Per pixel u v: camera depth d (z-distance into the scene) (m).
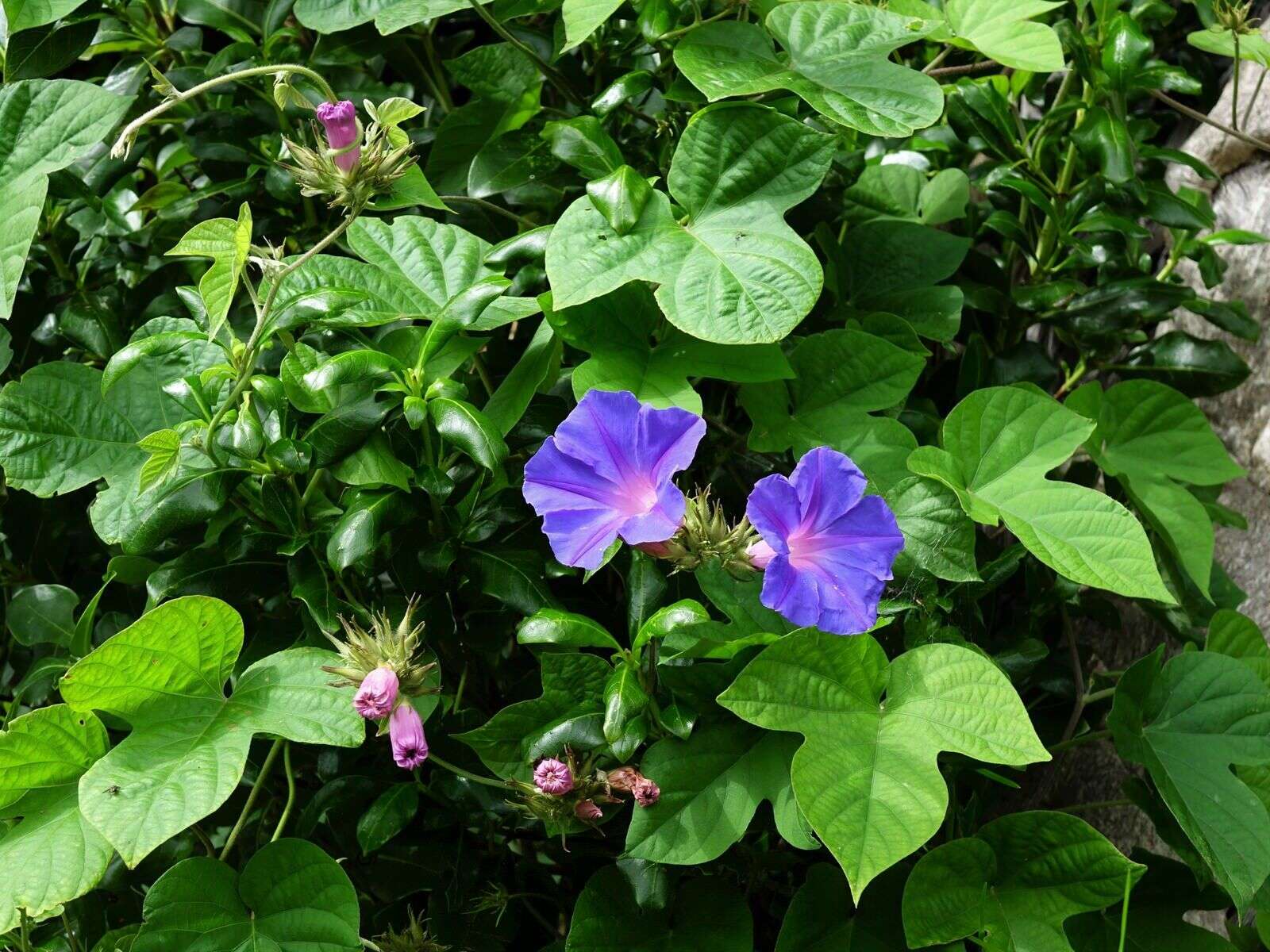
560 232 0.68
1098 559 0.66
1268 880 0.71
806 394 0.75
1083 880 0.65
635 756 0.68
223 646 0.65
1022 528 0.68
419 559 0.70
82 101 0.70
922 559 0.69
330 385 0.64
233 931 0.64
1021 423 0.71
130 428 0.71
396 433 0.70
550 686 0.66
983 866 0.66
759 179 0.70
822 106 0.69
